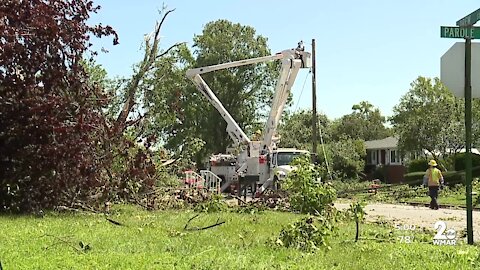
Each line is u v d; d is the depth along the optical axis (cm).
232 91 6519
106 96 1705
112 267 753
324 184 1684
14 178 1608
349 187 3566
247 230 1205
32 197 1622
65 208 1655
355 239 1073
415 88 4878
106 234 1099
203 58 6494
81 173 1609
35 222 1345
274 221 1430
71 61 1647
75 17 1670
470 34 923
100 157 1673
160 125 1992
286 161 2934
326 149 4934
